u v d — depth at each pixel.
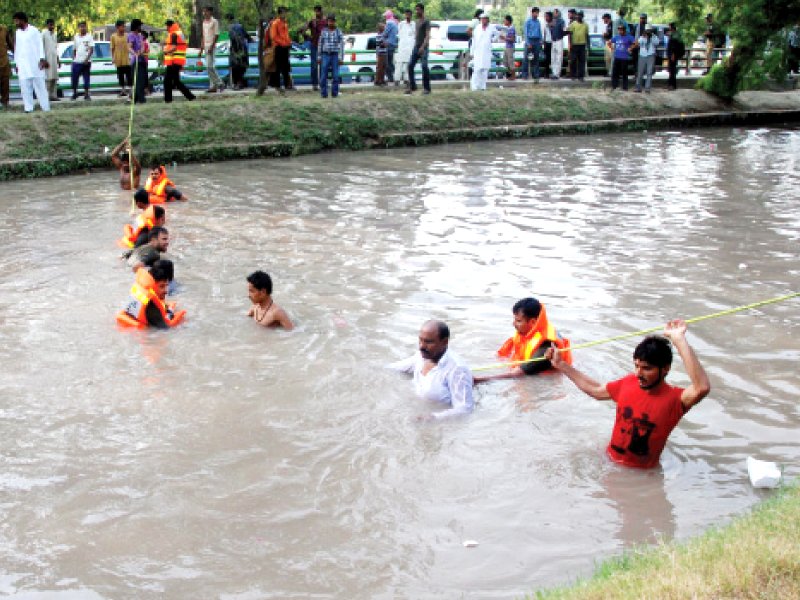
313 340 8.91
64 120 19.55
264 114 21.86
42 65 20.25
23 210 14.85
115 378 8.00
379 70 27.44
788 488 6.06
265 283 9.12
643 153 22.44
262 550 5.47
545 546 5.51
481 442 6.92
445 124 23.97
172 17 38.09
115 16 37.84
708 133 26.98
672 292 10.56
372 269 11.41
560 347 8.22
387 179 18.20
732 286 10.84
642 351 6.30
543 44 31.55
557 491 6.20
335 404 7.52
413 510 5.94
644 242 13.03
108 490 6.14
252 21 32.41
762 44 29.23
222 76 27.25
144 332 9.12
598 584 4.60
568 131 25.72
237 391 7.75
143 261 10.05
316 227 13.74
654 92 29.47
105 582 5.14
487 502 6.04
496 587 5.08
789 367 8.34
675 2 30.25
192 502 6.00
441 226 13.90
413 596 5.01
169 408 7.41
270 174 18.70
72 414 7.29
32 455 6.61
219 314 9.66
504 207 15.45
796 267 11.73
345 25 35.94
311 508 5.95
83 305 9.92
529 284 10.83
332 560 5.37
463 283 10.84
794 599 4.21
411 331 9.17
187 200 15.79
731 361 8.49
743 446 6.86
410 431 7.08
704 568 4.55
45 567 5.29
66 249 12.25
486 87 28.58
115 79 26.92
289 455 6.66
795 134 26.94
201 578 5.19
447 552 5.45
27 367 8.21
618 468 6.52
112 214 14.54
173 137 20.20
